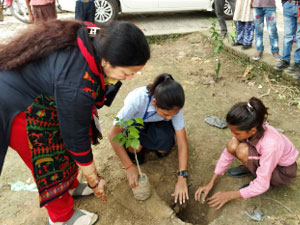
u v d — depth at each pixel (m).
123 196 2.06
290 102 3.10
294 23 3.10
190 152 2.45
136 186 1.91
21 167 2.35
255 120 1.61
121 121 1.74
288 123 2.79
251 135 1.72
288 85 3.33
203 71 3.90
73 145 1.31
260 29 3.54
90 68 1.17
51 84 1.20
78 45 1.17
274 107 3.06
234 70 3.88
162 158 2.41
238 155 1.91
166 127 2.22
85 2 3.97
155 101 1.76
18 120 1.30
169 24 5.70
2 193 2.12
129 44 1.05
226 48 4.29
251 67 3.74
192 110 3.03
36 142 1.39
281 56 3.62
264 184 1.74
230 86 3.51
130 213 1.94
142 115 2.05
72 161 1.64
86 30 1.19
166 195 2.10
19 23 5.72
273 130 1.82
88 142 1.34
